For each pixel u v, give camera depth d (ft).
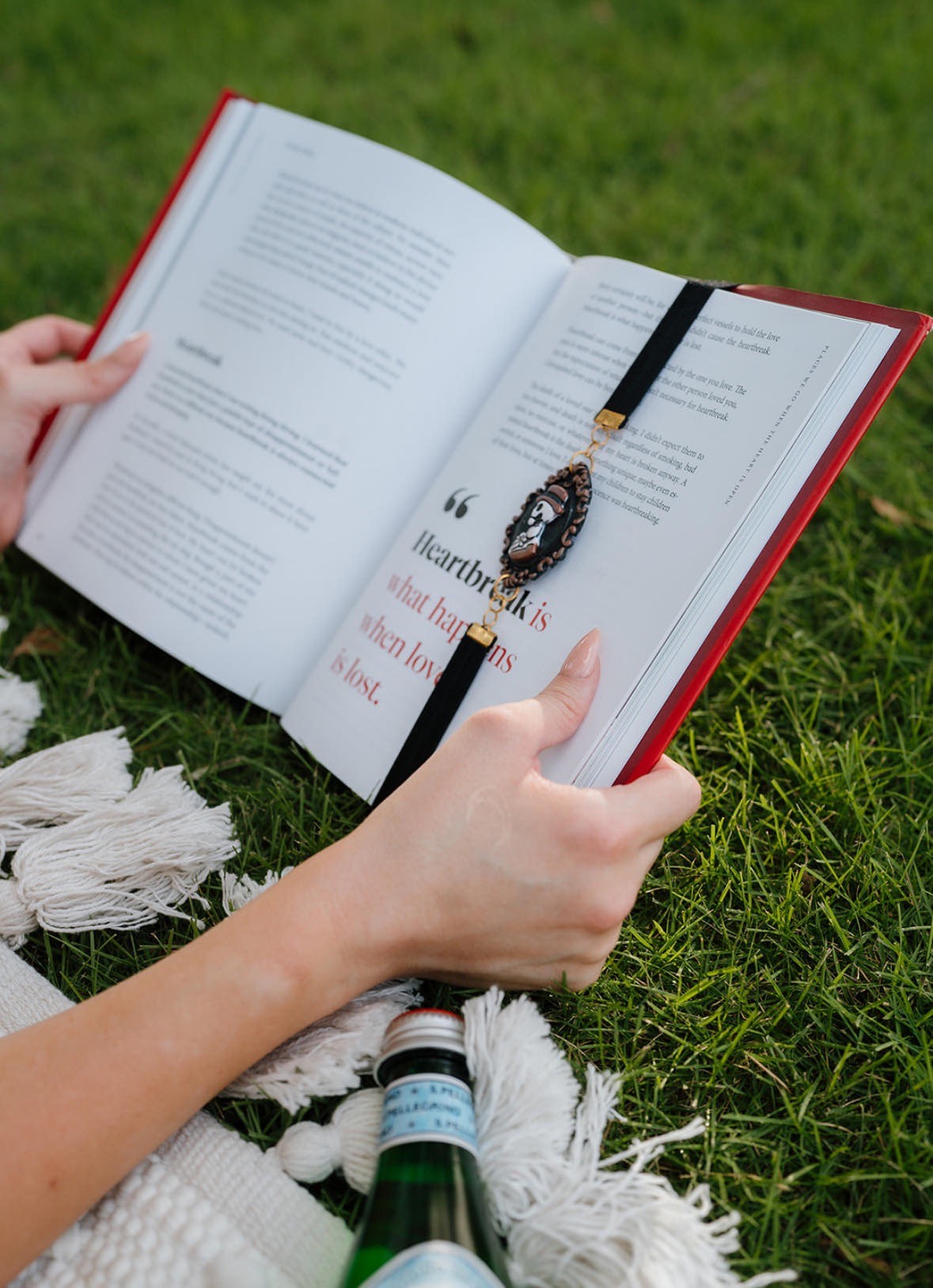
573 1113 3.19
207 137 4.74
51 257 6.89
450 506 3.92
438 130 7.67
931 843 3.89
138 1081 2.61
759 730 4.25
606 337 3.81
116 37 8.77
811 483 3.25
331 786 4.13
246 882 3.61
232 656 4.21
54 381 4.47
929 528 5.04
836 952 3.60
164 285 4.68
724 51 8.09
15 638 4.85
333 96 7.92
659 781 3.12
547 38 8.41
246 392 4.34
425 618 3.81
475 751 2.98
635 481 3.52
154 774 3.95
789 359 3.37
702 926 3.71
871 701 4.49
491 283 4.15
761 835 3.95
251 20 8.86
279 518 4.22
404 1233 2.51
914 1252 2.95
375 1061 3.11
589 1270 2.69
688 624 3.27
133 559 4.41
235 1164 2.96
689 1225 2.71
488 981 3.18
